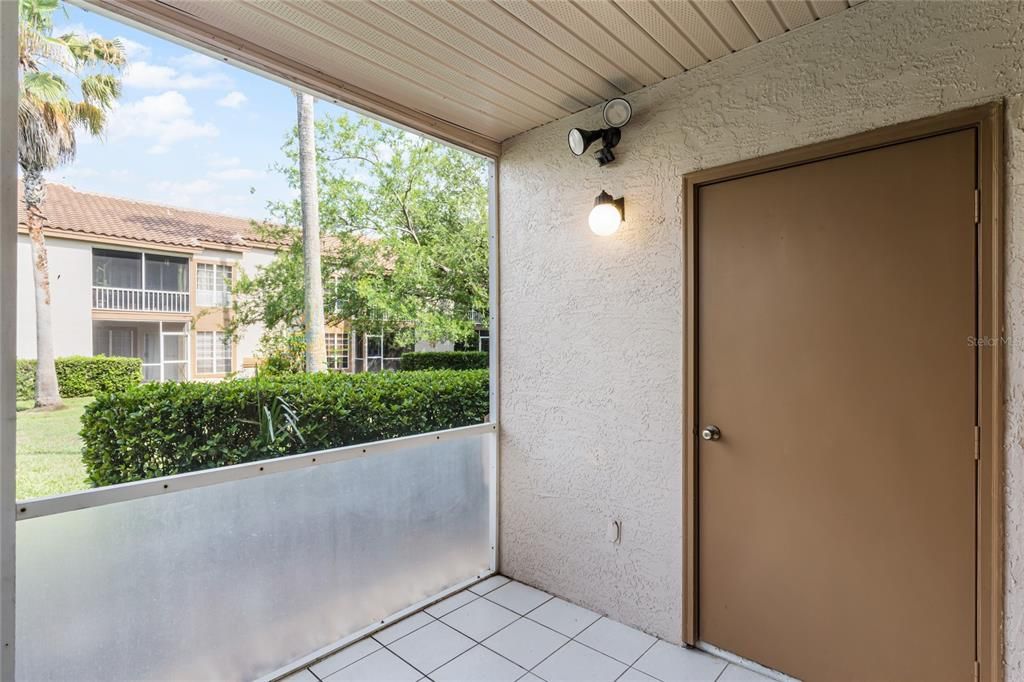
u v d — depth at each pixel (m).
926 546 1.51
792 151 1.74
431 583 2.48
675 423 2.06
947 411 1.47
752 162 1.83
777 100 1.77
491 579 2.71
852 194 1.65
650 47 1.83
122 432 1.88
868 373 1.62
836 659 1.68
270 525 1.90
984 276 1.40
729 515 1.94
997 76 1.37
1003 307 1.37
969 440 1.43
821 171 1.71
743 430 1.90
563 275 2.45
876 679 1.60
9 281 1.28
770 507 1.83
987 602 1.40
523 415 2.65
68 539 1.43
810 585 1.74
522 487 2.66
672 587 2.08
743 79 1.86
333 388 2.58
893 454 1.57
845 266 1.66
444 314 4.26
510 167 2.69
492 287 2.77
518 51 1.84
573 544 2.43
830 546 1.70
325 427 2.48
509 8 1.58
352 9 1.57
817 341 1.72
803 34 1.71
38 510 1.34
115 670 1.51
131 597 1.55
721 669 1.89
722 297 1.95
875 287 1.60
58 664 1.41
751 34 1.76
